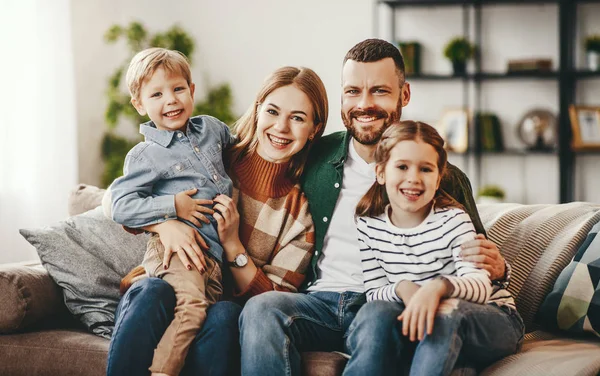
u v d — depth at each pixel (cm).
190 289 179
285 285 194
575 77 477
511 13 490
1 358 190
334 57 505
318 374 170
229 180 200
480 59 495
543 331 192
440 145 175
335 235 196
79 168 455
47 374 188
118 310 184
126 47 486
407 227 179
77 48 454
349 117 199
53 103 399
